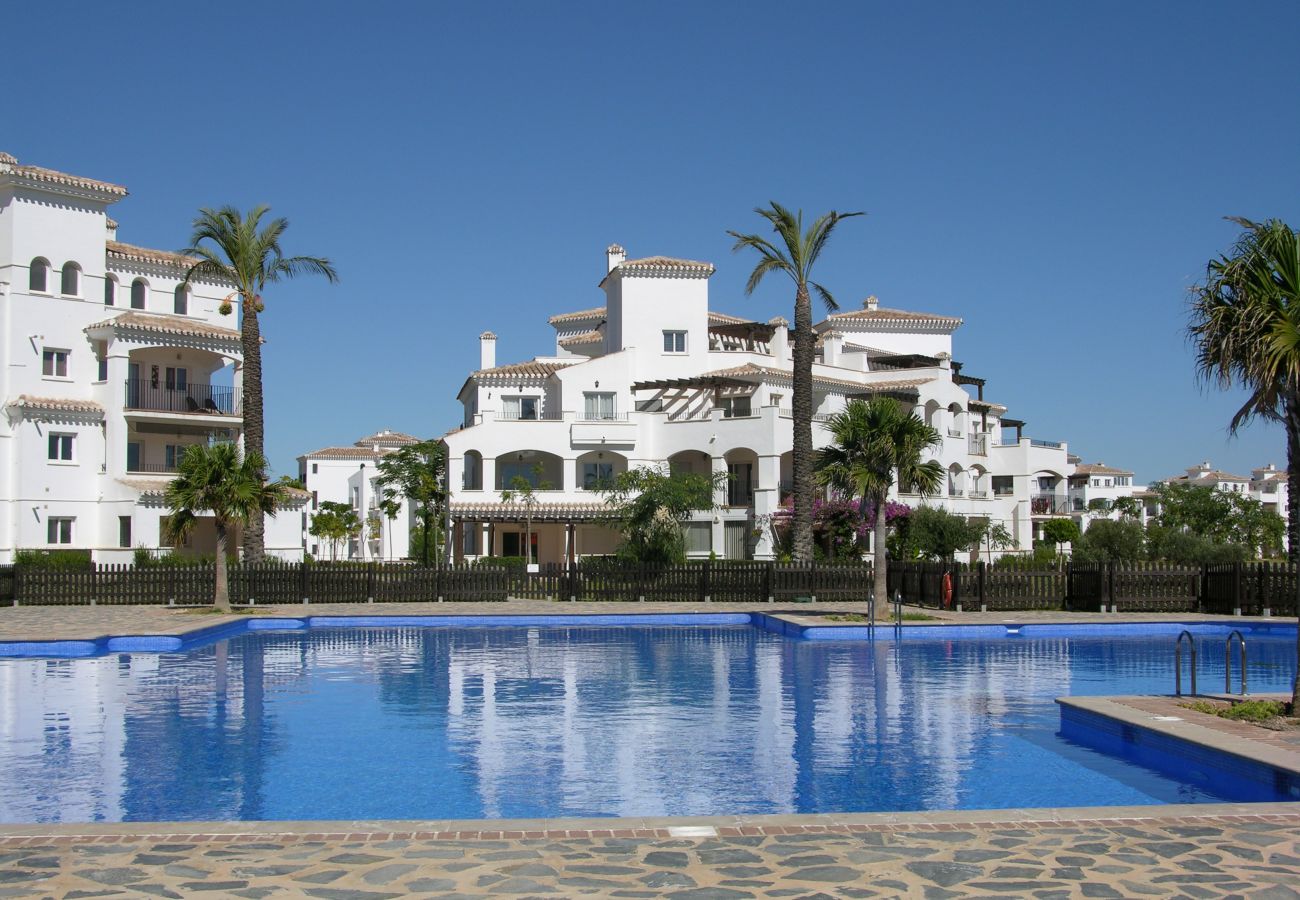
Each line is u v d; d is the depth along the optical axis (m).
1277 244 14.20
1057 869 8.09
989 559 63.38
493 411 55.75
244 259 41.72
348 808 11.55
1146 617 32.38
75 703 18.31
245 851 8.55
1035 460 73.38
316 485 106.88
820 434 55.41
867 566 39.59
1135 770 13.16
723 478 53.84
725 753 14.20
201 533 54.25
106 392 50.66
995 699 18.61
